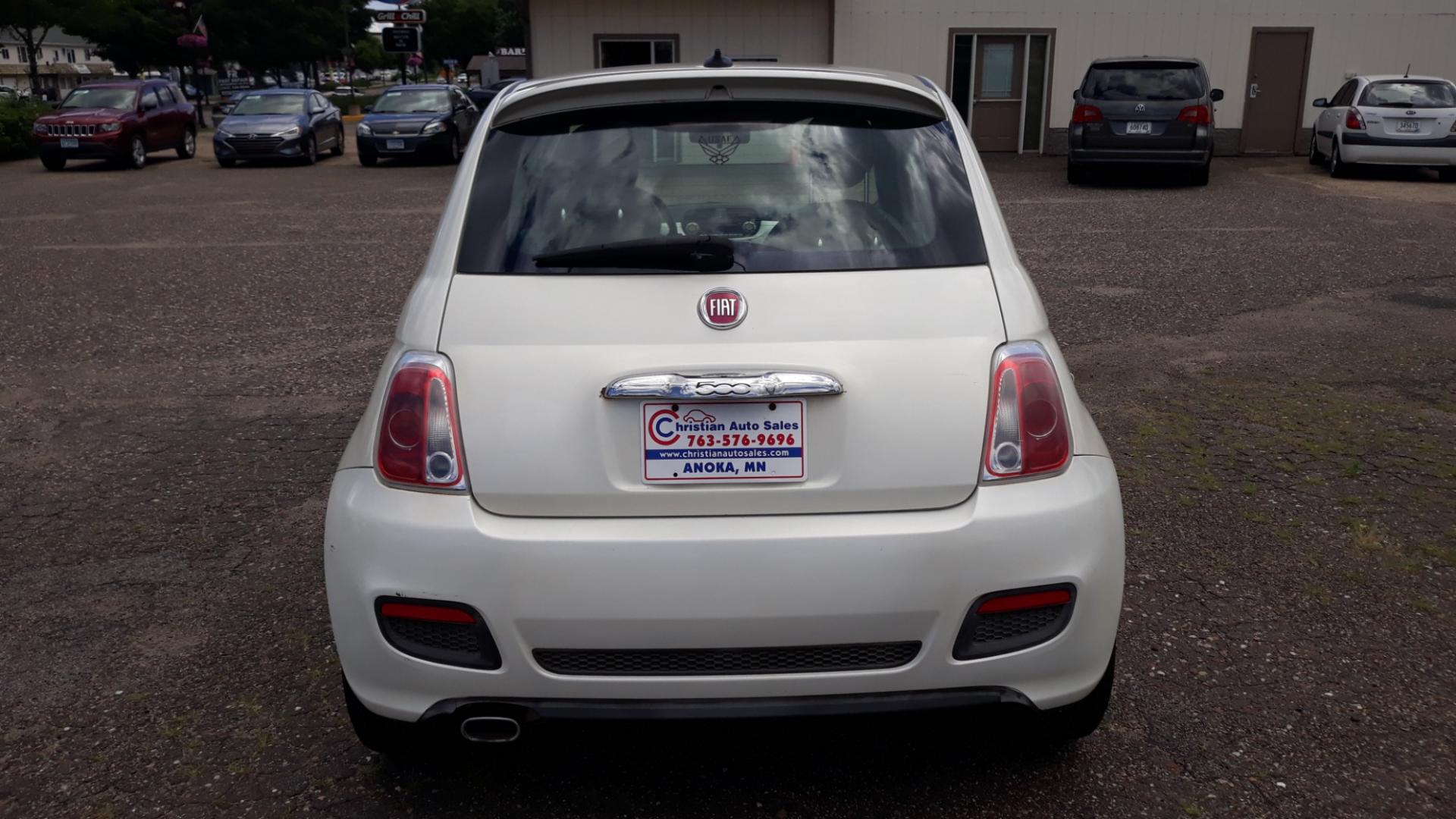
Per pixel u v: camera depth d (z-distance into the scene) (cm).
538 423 251
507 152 289
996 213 285
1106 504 264
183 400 667
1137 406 631
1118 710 331
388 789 299
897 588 248
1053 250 1160
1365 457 543
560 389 251
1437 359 722
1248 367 712
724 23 2255
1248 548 441
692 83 294
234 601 408
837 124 291
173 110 2508
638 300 256
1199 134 1672
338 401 663
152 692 348
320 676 356
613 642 249
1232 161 2177
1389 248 1152
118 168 2316
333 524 263
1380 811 285
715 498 252
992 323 261
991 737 320
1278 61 2255
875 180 280
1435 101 1792
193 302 952
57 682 354
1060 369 271
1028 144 2309
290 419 631
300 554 449
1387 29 2233
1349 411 616
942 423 254
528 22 2250
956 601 250
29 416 638
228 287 1016
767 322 254
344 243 1278
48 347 798
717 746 318
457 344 256
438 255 276
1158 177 1895
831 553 247
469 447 252
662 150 286
